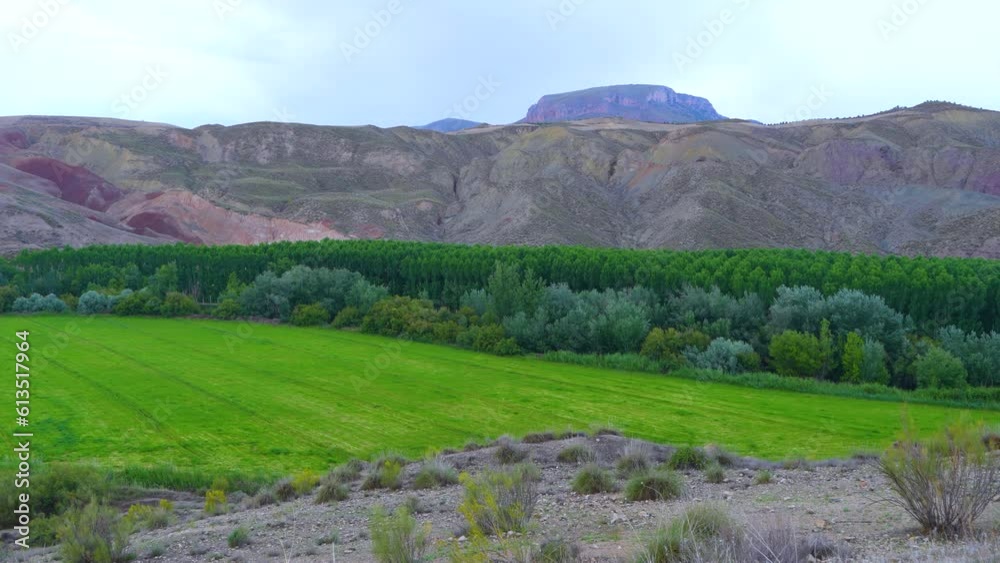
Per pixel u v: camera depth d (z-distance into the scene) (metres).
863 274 67.56
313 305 84.19
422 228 175.88
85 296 85.25
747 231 144.25
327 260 94.44
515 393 50.59
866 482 14.65
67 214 138.88
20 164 169.12
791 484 15.34
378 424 42.38
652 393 50.25
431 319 75.31
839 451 33.06
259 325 82.00
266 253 97.44
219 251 100.38
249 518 18.27
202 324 81.94
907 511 9.73
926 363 50.62
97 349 66.50
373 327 77.50
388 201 186.00
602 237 156.75
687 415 43.25
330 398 49.41
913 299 62.00
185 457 34.94
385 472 21.05
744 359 56.59
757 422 41.09
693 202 156.38
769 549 7.65
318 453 35.88
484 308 74.75
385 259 91.94
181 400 48.50
